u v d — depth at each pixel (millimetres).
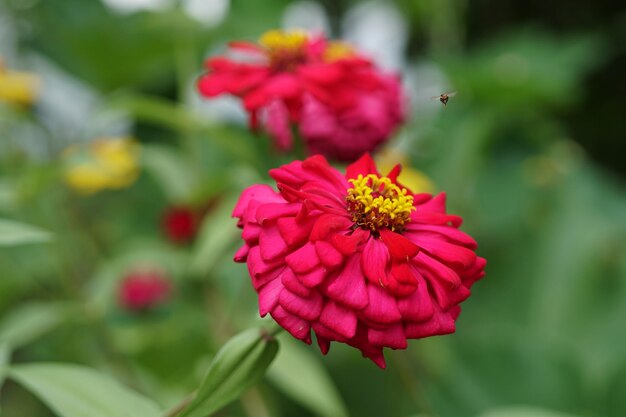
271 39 506
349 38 958
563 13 1050
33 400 688
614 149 1037
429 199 370
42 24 799
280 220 315
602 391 635
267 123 533
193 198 566
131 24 726
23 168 654
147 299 574
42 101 792
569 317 807
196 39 693
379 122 506
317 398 479
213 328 574
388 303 305
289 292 306
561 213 841
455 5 897
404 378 470
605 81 1031
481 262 333
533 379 639
